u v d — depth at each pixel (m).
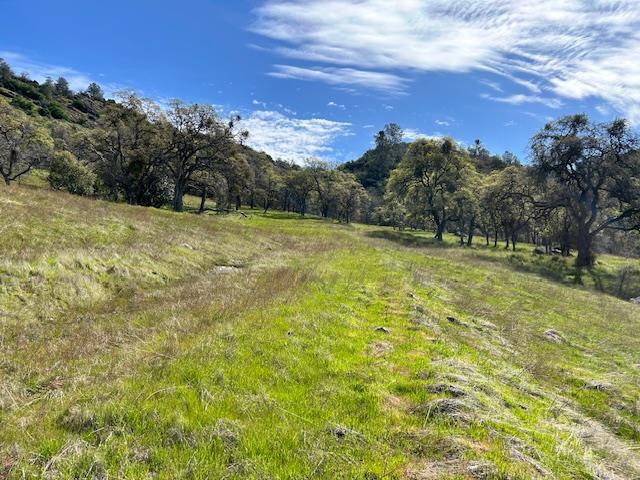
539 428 6.33
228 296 12.67
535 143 43.44
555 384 9.45
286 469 4.53
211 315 10.48
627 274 34.78
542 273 34.91
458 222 68.44
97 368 7.27
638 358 12.89
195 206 71.00
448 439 5.28
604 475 5.32
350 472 4.57
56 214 19.11
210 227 29.09
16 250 13.79
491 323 14.11
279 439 5.10
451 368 7.95
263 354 7.79
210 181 58.56
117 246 17.33
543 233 53.69
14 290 11.25
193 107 50.72
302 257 23.52
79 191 46.16
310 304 11.91
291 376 7.05
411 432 5.50
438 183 59.41
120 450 4.61
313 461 4.71
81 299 12.38
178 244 20.70
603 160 39.66
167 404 5.66
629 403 8.75
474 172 61.25
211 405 5.75
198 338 8.55
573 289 27.98
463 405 6.18
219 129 52.34
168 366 6.97
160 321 10.34
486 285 22.91
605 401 8.77
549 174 43.78
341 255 25.31
